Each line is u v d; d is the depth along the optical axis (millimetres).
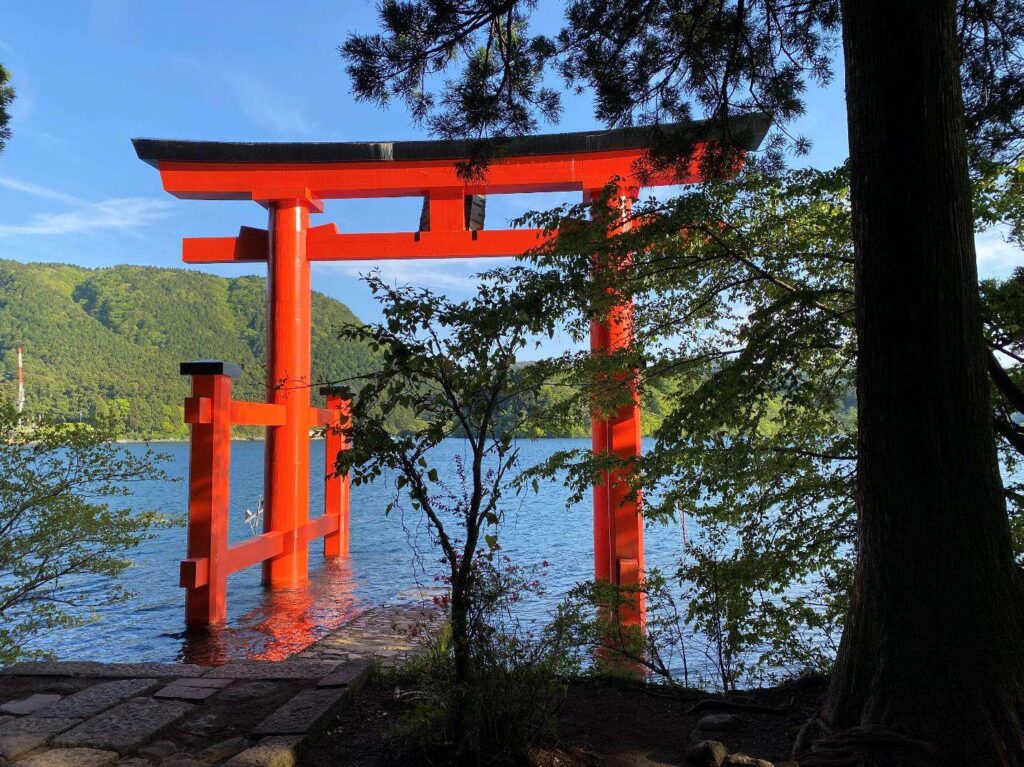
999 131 5402
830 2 5609
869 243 3178
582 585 5676
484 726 3139
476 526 3373
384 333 3307
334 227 12633
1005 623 2965
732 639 5293
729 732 3605
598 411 6695
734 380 5004
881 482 3154
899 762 2818
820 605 6309
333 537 16422
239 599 12133
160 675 4293
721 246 5531
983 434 3092
